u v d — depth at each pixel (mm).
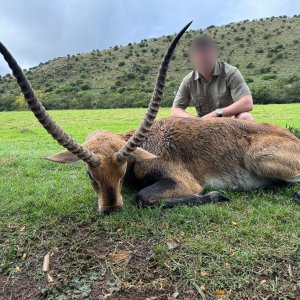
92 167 1292
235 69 2010
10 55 1020
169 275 1040
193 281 1006
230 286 988
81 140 5336
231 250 1108
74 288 1027
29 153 2943
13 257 1175
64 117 12305
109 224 1288
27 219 1388
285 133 1599
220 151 1547
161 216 1327
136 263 1100
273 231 1203
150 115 1235
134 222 1295
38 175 2025
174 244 1157
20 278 1094
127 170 1522
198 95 2088
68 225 1318
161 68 1178
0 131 7383
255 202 1432
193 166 1536
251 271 1029
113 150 1342
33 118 12602
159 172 1483
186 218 1300
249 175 1559
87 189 1677
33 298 1018
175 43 1143
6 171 2154
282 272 1025
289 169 1497
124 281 1034
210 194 1445
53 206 1463
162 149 1510
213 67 2012
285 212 1328
